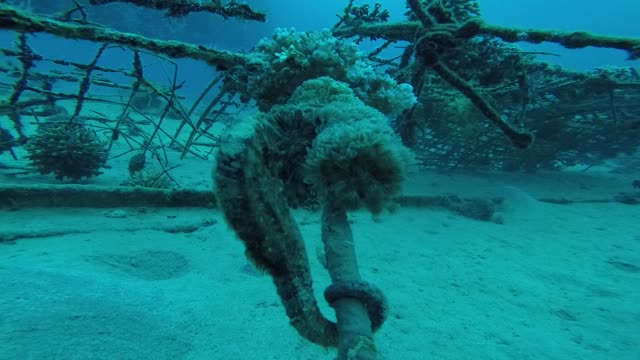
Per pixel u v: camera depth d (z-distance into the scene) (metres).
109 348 2.35
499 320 3.78
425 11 5.48
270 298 3.53
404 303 3.87
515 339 3.46
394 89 3.87
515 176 12.23
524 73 7.40
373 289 1.44
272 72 3.76
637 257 6.01
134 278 3.59
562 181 12.22
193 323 2.92
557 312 4.07
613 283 4.95
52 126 6.88
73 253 3.82
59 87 21.06
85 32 3.60
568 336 3.62
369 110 1.93
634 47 4.41
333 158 1.65
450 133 10.01
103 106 16.23
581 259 5.78
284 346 2.83
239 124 1.59
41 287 2.81
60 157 6.42
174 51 4.02
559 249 6.18
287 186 1.92
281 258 1.47
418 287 4.31
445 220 7.26
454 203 8.05
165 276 3.92
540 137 11.09
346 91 2.57
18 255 3.59
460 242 6.08
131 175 6.79
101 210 5.17
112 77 30.34
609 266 5.59
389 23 6.96
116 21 26.34
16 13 3.17
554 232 7.11
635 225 7.96
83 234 4.37
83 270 3.39
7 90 14.45
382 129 1.76
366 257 5.02
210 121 10.05
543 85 9.55
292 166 1.88
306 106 2.04
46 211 4.82
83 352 2.25
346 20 7.77
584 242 6.62
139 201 5.47
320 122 1.91
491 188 10.05
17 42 5.95
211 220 5.37
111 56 40.06
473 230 6.81
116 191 5.32
